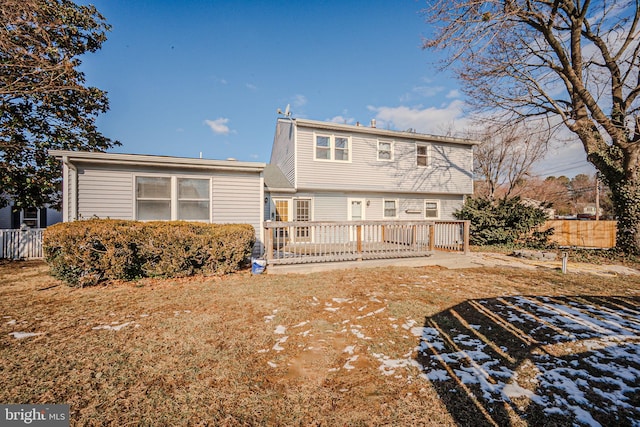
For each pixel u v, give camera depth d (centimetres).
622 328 367
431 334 350
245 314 418
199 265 665
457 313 423
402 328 369
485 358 291
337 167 1250
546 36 973
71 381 251
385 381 252
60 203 1210
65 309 435
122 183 741
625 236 1014
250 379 256
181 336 344
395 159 1370
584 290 557
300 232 1136
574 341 330
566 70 995
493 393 234
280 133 1492
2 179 986
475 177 2388
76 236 557
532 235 1332
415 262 805
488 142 2030
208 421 205
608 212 3338
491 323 385
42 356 293
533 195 3119
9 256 953
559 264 867
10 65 820
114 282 594
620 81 1008
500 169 2088
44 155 1092
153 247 613
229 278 638
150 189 766
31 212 1450
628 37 962
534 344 322
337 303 468
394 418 206
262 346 320
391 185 1356
